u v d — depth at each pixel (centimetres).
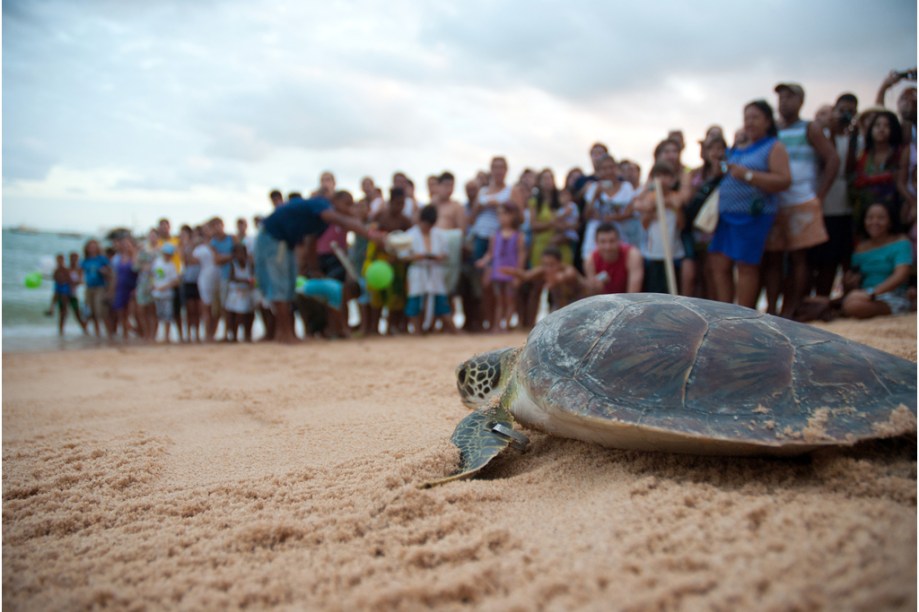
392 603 108
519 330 610
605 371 165
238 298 675
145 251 802
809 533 112
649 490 144
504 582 112
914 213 404
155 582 124
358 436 229
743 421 142
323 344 568
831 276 464
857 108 436
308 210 553
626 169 579
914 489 125
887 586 91
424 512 148
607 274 443
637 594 100
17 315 1071
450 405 273
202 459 213
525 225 621
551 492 158
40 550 143
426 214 589
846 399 142
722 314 170
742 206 386
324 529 143
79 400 331
